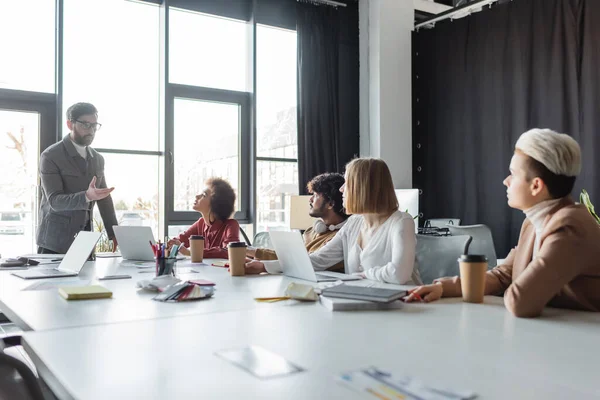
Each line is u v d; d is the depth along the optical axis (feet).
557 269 3.91
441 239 7.84
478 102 17.13
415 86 19.17
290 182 18.51
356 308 4.10
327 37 18.70
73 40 14.85
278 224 18.29
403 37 19.15
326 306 4.17
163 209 16.11
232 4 17.44
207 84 17.17
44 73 14.56
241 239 11.82
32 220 14.51
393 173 18.75
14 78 14.19
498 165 16.51
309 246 8.36
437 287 4.66
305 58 18.24
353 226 7.45
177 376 2.38
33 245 14.49
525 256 4.82
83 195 9.97
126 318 3.75
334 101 18.62
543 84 15.37
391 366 2.55
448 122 18.04
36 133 14.53
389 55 18.83
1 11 14.06
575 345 3.04
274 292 4.99
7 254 14.20
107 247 14.12
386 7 18.79
